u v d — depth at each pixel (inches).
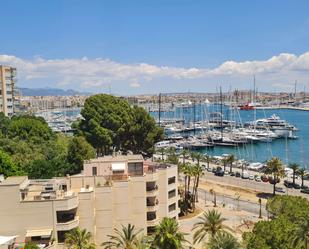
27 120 5753.0
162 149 7327.8
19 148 4717.0
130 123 5319.9
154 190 3228.3
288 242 2309.3
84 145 4375.0
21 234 2568.9
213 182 5570.9
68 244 2432.3
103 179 2999.5
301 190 5012.3
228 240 2338.8
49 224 2598.4
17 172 3666.3
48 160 4370.1
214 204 4453.7
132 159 3302.2
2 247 2304.4
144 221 3105.3
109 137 5255.9
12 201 2566.4
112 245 2610.7
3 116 6673.2
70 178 2970.0
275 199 3206.2
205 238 3228.3
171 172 3474.4
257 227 2527.1
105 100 5565.9
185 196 4271.7
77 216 2728.8
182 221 3868.1
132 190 3075.8
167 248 2215.8
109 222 2876.5
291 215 2792.8
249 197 4817.9
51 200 2600.9
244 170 6348.4
